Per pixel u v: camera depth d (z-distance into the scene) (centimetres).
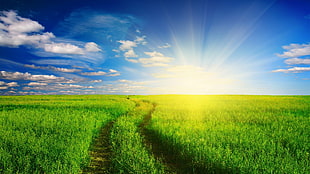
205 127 903
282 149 581
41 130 873
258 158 515
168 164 590
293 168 455
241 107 1853
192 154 591
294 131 841
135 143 716
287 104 2112
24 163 497
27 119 1112
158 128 916
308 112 1520
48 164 505
